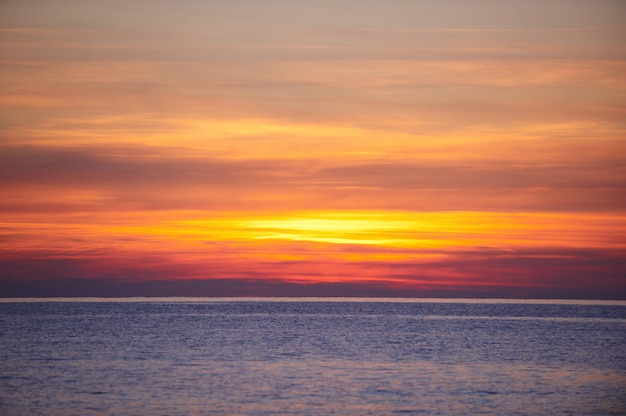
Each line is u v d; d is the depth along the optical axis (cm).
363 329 6994
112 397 3203
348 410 2998
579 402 3164
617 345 5434
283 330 6744
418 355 4750
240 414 2914
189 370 3981
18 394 3256
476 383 3612
